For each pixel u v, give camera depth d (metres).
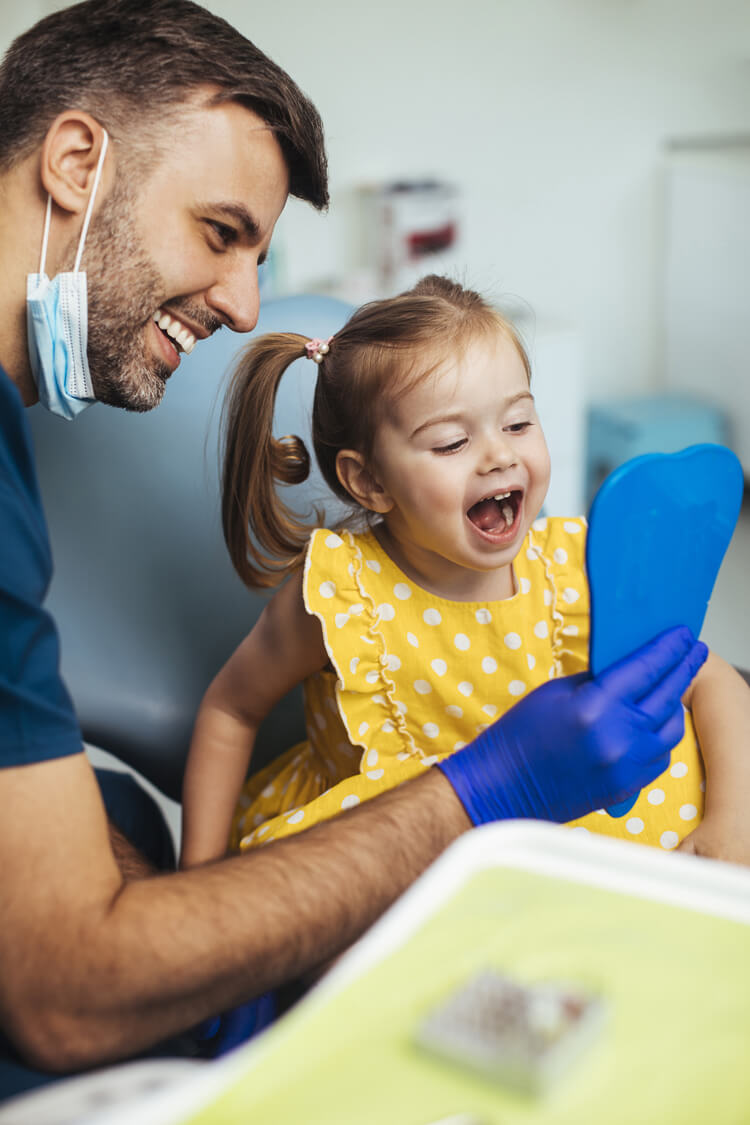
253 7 2.93
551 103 3.08
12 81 0.82
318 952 0.62
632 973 0.39
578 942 0.41
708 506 0.75
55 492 1.11
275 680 0.98
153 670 1.11
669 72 3.03
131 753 1.12
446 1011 0.36
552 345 2.61
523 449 0.86
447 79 3.05
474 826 0.70
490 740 0.72
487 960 0.40
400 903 0.43
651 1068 0.35
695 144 3.06
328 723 0.98
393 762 0.94
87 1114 0.37
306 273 3.10
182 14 0.82
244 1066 0.35
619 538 0.68
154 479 1.11
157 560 1.11
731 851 0.85
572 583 0.95
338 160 3.05
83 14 0.82
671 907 0.42
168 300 0.86
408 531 0.91
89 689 1.10
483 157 3.12
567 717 0.70
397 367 0.86
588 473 3.07
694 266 2.97
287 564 1.02
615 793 0.72
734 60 2.96
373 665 0.93
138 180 0.81
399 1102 0.34
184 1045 0.79
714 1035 0.36
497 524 0.89
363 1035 0.36
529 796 0.70
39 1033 0.58
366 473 0.92
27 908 0.58
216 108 0.81
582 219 3.16
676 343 3.11
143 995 0.58
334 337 0.93
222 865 0.63
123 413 1.11
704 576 0.78
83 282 0.82
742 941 0.40
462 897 0.43
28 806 0.60
